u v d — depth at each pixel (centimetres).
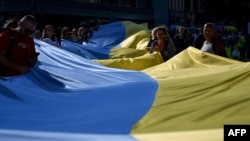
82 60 665
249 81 455
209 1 6228
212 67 590
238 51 2025
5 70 557
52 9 3981
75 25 4419
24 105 441
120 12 5050
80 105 439
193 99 425
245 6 6222
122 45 1282
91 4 4559
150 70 685
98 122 370
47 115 402
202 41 850
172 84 484
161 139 308
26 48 584
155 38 898
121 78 588
